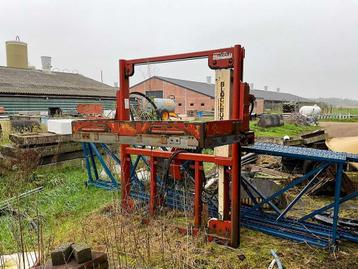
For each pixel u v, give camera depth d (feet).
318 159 8.95
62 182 16.39
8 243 9.36
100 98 60.18
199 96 106.01
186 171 10.59
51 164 18.48
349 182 14.26
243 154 17.92
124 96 11.16
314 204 13.42
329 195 14.38
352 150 14.43
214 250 8.93
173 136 7.13
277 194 10.37
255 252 8.84
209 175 16.03
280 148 10.61
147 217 10.87
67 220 11.71
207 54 9.09
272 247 9.16
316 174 9.50
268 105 128.77
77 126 9.49
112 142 8.51
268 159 19.81
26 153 16.81
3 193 14.03
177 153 10.13
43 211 12.38
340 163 8.61
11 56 72.02
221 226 9.35
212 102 103.24
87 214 12.08
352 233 9.86
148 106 24.45
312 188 14.38
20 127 23.30
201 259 8.42
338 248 9.00
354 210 12.62
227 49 8.62
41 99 49.52
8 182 15.12
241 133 8.47
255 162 19.19
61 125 19.33
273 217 11.02
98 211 12.17
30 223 10.46
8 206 11.66
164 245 9.04
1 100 44.37
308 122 60.23
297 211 12.50
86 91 61.46
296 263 8.26
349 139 16.40
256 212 11.44
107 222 10.88
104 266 6.69
